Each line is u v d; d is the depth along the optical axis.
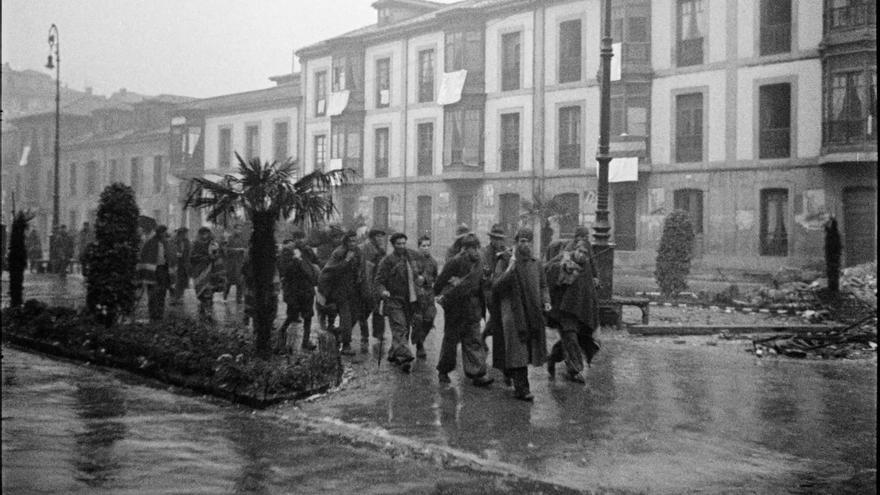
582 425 7.41
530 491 5.45
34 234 38.72
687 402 8.52
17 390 8.75
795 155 27.80
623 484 5.64
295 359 9.27
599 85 32.66
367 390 9.03
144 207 56.69
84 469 5.72
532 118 35.16
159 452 6.26
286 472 5.80
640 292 23.75
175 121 53.03
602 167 15.55
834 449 6.65
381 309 11.97
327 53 45.38
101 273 12.39
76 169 62.88
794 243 27.75
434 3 46.12
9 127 67.69
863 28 25.95
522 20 35.53
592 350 10.19
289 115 47.59
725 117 29.56
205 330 10.95
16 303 15.17
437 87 39.03
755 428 7.36
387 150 41.91
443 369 9.55
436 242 39.00
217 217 9.98
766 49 28.59
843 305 18.84
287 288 11.84
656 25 31.39
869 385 9.63
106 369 10.36
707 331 14.82
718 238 29.58
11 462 5.83
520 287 8.65
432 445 6.56
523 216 30.56
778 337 12.65
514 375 8.62
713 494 5.45
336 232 13.23
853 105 26.27
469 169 37.31
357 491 5.38
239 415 7.75
